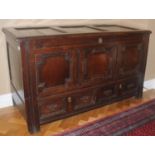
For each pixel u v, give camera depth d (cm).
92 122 216
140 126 211
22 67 171
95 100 228
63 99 203
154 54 287
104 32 204
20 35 171
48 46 177
